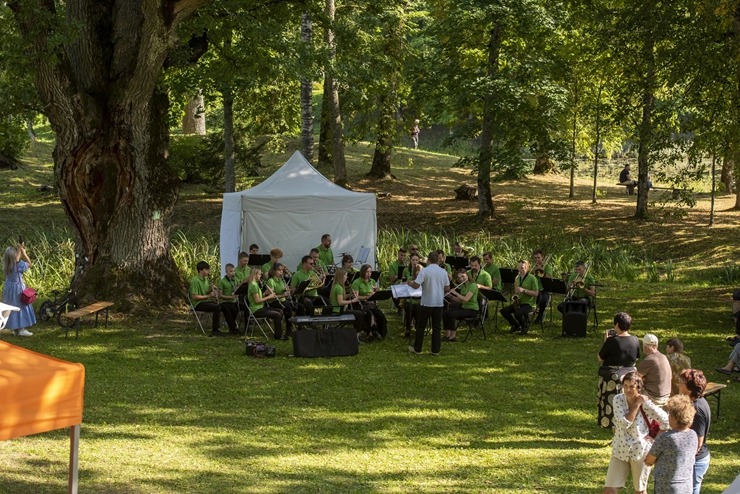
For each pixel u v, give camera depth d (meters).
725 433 11.04
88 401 11.90
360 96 33.16
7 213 32.03
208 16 19.19
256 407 11.85
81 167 18.61
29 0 15.94
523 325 17.69
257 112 32.50
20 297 16.23
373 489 8.55
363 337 16.92
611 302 21.47
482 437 10.63
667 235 29.30
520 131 29.48
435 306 15.47
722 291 22.88
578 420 11.52
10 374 7.06
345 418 11.38
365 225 22.75
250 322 17.48
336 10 30.28
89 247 18.94
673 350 9.68
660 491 6.94
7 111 19.17
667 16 20.38
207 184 36.06
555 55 29.34
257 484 8.60
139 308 18.48
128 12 18.30
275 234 22.06
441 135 54.25
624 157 49.03
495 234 30.48
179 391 12.63
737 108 19.89
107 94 18.55
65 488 8.25
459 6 28.34
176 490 8.34
